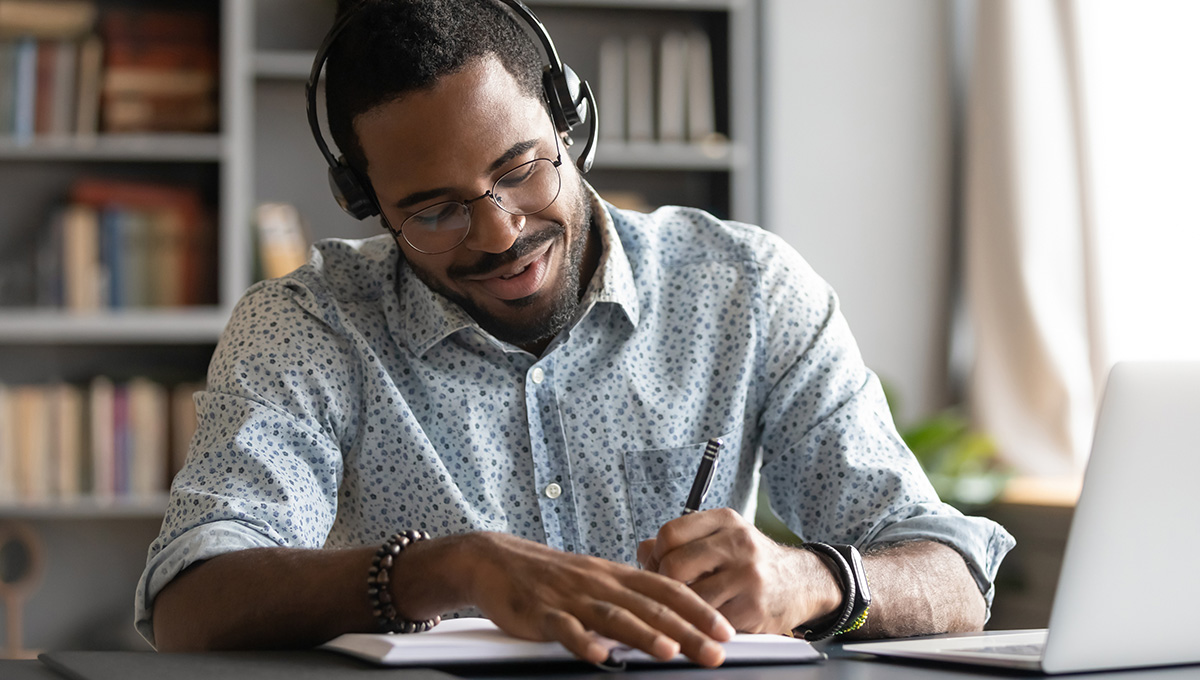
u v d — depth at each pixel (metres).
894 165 3.09
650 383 1.31
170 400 2.69
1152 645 0.79
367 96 1.13
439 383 1.28
